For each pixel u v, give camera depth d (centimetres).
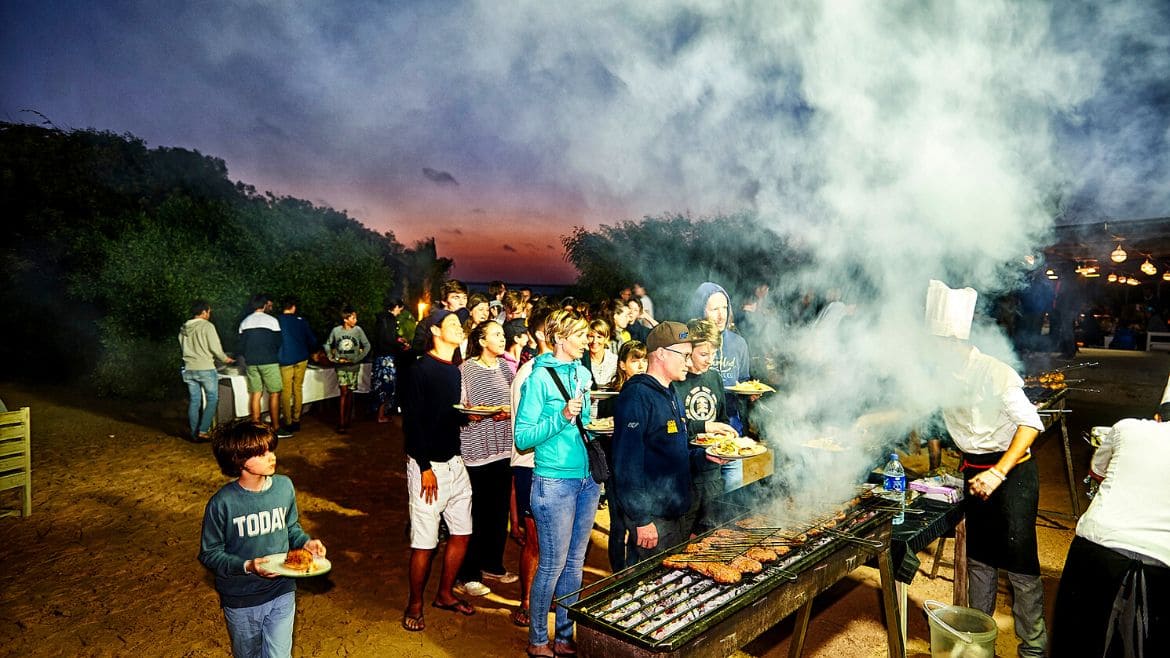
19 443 569
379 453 800
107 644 374
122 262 1091
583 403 346
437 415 379
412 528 386
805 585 264
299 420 902
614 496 328
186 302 1089
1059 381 629
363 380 1000
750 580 248
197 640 380
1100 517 280
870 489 352
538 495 333
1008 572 349
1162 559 263
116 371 1091
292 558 259
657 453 314
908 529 325
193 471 714
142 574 464
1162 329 2020
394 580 465
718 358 514
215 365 876
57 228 1280
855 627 406
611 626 214
